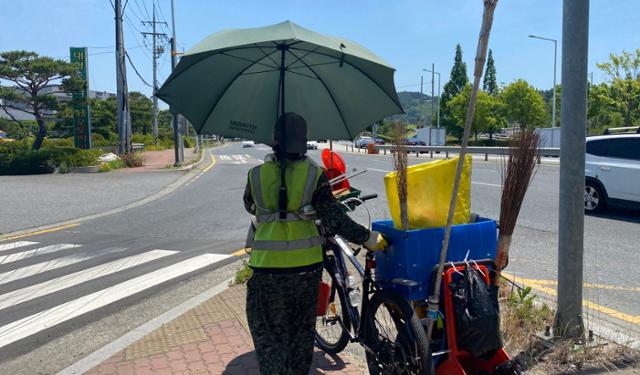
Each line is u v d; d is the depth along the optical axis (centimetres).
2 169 2333
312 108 364
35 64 2586
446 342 305
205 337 429
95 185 1819
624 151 1010
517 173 312
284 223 288
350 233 296
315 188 289
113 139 5462
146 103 8125
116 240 900
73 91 2872
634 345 392
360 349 411
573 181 385
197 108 343
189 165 2716
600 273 628
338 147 5428
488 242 323
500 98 5600
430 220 318
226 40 297
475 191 1395
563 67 386
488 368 313
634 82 3659
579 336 391
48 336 473
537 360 372
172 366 378
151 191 1650
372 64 314
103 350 417
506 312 434
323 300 350
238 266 692
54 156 2373
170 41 2753
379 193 1386
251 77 343
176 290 601
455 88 6738
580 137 383
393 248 313
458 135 6059
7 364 416
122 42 2762
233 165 2989
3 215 1191
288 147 288
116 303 561
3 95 2595
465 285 291
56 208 1297
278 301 292
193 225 1031
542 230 885
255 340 298
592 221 973
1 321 513
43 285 634
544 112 5128
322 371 372
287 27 288
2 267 727
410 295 304
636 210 1052
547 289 553
